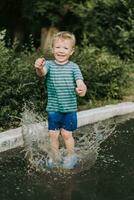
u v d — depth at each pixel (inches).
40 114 309.1
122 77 401.4
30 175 215.6
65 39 227.1
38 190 198.8
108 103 366.0
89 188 202.5
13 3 658.8
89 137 255.1
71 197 192.2
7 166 226.8
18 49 410.6
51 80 228.5
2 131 278.4
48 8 611.5
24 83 303.0
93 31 584.4
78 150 236.8
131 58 538.9
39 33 687.1
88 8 590.6
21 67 314.3
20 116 297.9
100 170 224.1
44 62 222.7
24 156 241.3
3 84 293.3
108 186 205.2
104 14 582.2
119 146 262.5
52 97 230.2
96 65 389.7
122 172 223.1
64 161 224.2
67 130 230.7
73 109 229.9
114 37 557.9
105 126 305.0
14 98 299.7
